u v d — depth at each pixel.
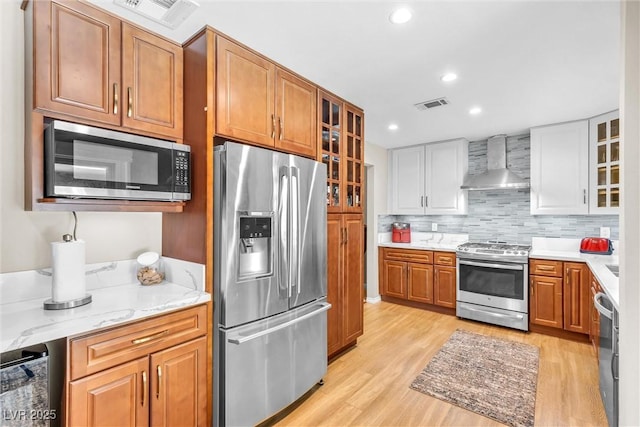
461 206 4.09
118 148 1.52
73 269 1.50
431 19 1.65
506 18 1.63
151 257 1.89
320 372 2.24
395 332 3.36
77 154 1.40
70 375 1.24
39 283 1.60
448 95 2.67
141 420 1.42
